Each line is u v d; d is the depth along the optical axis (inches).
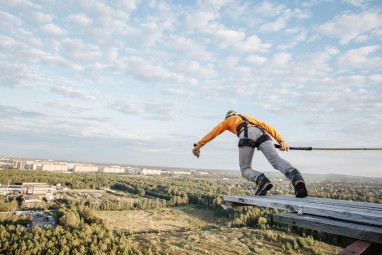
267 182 206.5
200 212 4421.8
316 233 2785.4
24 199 4904.0
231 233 2982.3
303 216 135.0
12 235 2255.2
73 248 2048.5
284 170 201.8
